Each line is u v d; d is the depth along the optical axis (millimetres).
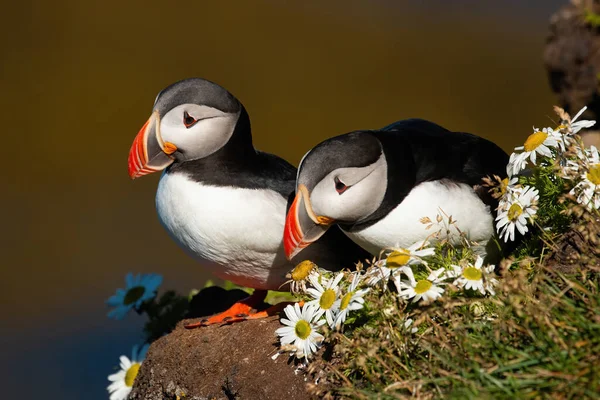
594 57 12812
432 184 7934
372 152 7836
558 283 7223
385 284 7359
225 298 10422
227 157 8805
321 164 7859
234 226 8641
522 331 6680
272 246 8734
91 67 32406
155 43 33531
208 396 8570
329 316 7566
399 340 7113
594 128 12922
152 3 34469
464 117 31312
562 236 7781
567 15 13242
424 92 32188
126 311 11086
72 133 30484
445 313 7094
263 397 7980
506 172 8359
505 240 7738
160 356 9281
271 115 30641
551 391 6160
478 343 6707
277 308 9109
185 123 8758
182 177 8836
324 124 30719
